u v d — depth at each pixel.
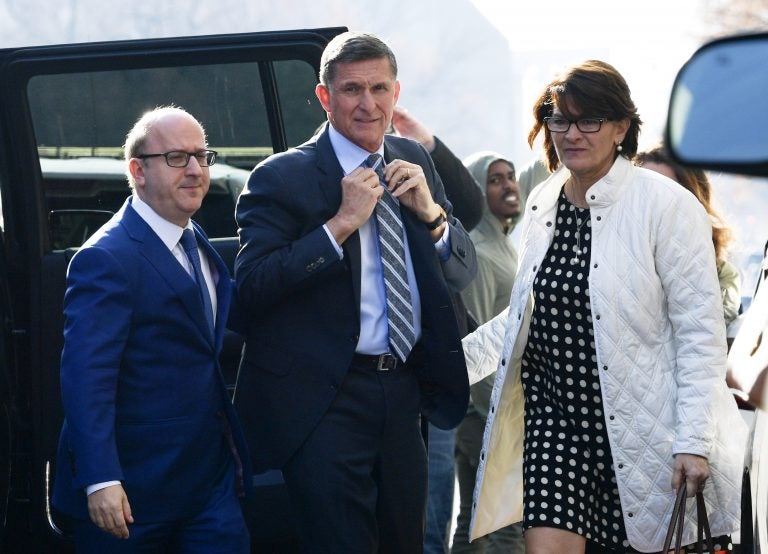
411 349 4.04
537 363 4.05
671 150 2.51
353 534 4.00
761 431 3.20
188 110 4.61
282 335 4.01
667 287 3.87
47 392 4.63
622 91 3.85
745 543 3.32
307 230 3.99
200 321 3.81
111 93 4.60
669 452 3.86
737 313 4.95
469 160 5.93
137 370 3.76
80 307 3.71
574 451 3.95
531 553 3.87
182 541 3.88
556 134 3.88
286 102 4.61
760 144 2.46
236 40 4.55
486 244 5.80
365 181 3.90
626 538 3.94
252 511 4.54
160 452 3.78
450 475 5.28
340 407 4.00
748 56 2.46
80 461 3.64
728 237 4.80
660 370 3.88
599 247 3.89
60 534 4.63
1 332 4.54
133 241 3.77
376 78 3.96
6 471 4.54
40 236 4.64
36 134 4.61
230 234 4.68
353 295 3.97
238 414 4.09
